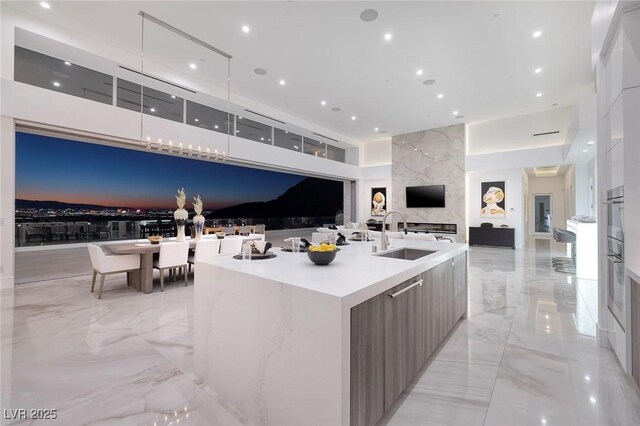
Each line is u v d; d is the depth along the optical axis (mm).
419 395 1874
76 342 2645
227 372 1813
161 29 4742
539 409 1735
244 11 4258
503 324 3117
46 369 2182
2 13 4195
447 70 6023
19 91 4332
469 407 1753
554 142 8492
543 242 11047
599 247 2637
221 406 1777
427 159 10758
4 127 4207
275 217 13109
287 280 1526
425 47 5164
